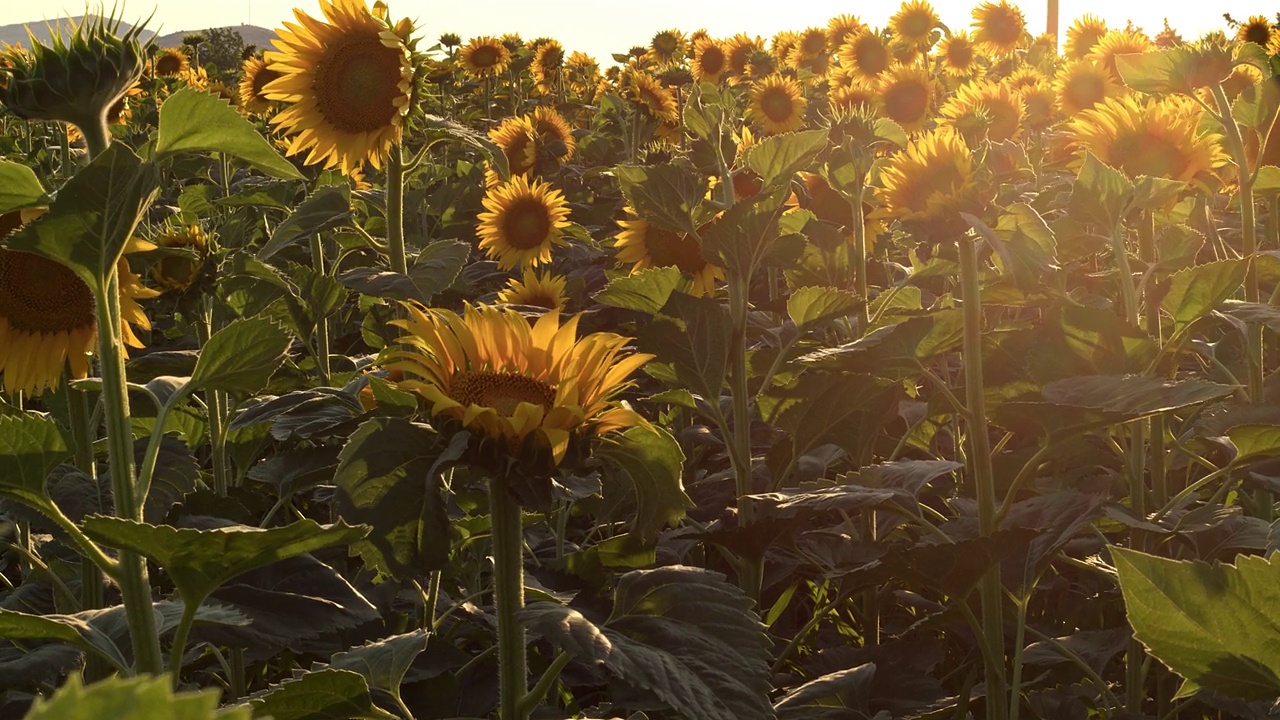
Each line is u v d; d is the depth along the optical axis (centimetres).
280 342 179
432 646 262
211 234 359
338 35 321
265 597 188
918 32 1206
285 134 334
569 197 845
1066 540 227
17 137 823
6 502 218
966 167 240
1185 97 305
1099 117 298
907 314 321
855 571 229
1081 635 271
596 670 223
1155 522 246
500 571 159
